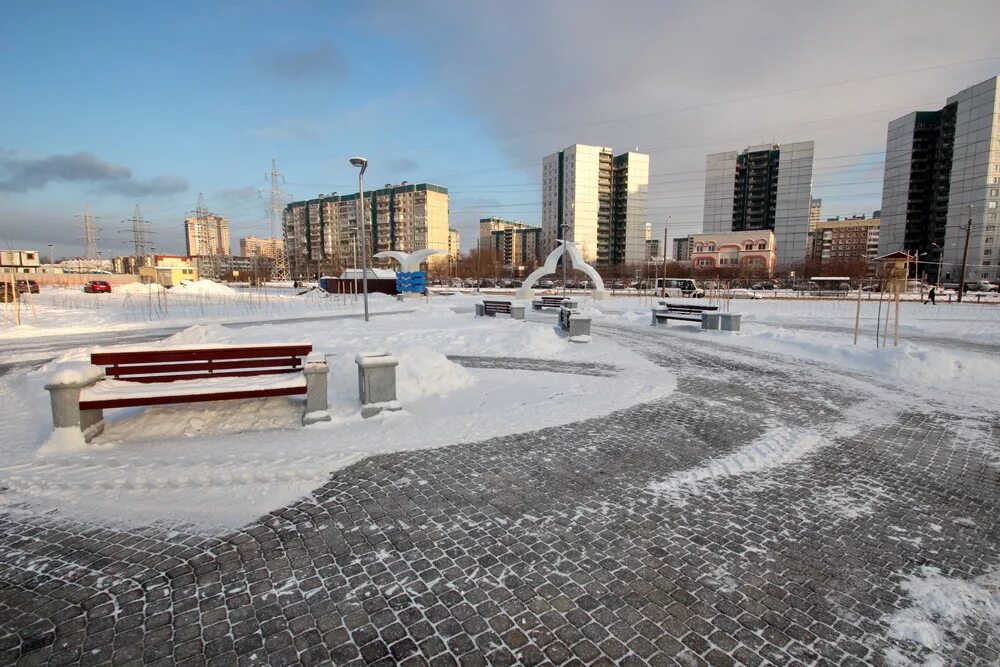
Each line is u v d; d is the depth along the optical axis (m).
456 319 18.92
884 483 4.79
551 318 21.38
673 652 2.62
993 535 3.85
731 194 104.69
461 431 6.09
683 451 5.57
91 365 5.66
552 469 5.02
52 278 64.19
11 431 6.04
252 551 3.52
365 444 5.57
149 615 2.87
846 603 3.03
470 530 3.84
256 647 2.63
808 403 7.75
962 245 78.31
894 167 92.94
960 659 2.59
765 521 4.02
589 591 3.12
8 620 2.81
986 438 6.15
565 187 105.88
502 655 2.59
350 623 2.82
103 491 4.38
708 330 16.91
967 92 77.69
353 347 12.07
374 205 109.69
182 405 6.28
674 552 3.56
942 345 14.25
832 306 28.80
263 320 21.14
